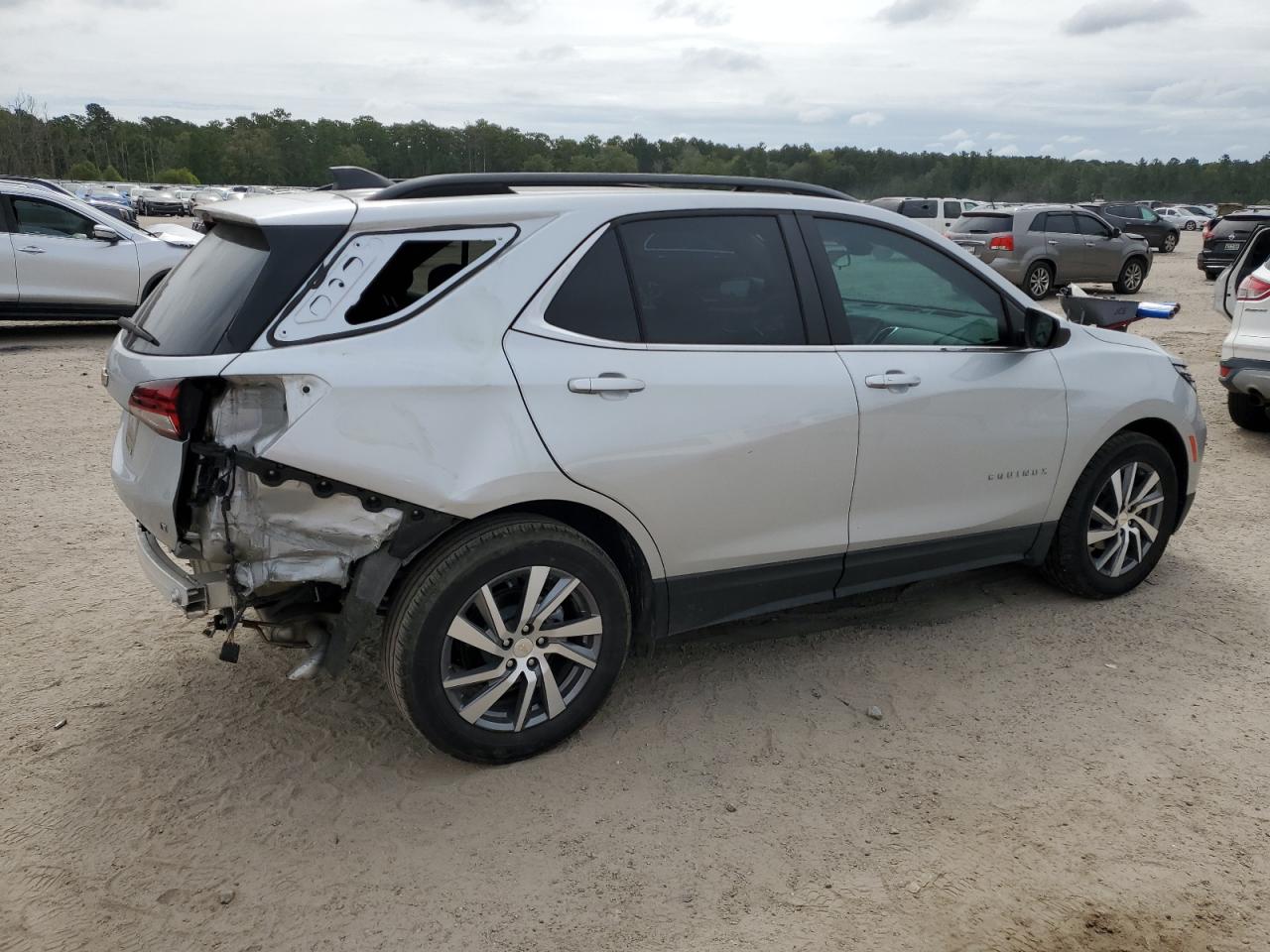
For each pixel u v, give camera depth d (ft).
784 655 13.17
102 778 10.41
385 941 8.21
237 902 8.66
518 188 11.24
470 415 9.65
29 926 8.37
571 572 10.36
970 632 13.85
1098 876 8.95
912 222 12.84
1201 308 52.47
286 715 11.68
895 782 10.36
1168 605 14.76
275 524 9.41
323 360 9.20
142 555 10.46
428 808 9.95
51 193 38.81
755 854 9.25
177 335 9.59
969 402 12.65
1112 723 11.49
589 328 10.41
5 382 31.01
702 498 10.94
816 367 11.59
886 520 12.39
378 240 9.64
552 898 8.69
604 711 11.77
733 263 11.37
